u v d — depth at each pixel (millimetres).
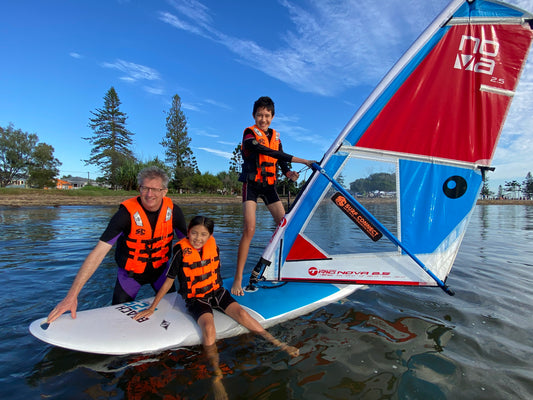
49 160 45188
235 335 2523
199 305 2592
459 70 2869
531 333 2596
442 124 2930
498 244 7172
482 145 2943
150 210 2797
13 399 1732
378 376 1980
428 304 3219
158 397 1775
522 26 2787
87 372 2018
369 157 2967
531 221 14078
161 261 3000
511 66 2863
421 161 2969
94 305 3168
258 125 3152
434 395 1800
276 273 3131
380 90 2855
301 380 1935
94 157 46219
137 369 2059
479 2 2783
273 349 2311
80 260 4941
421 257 3008
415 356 2223
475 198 3012
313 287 3238
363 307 3125
